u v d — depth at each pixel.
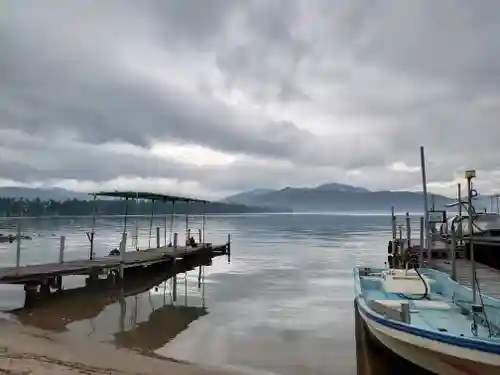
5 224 98.56
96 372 9.02
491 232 24.19
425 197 23.22
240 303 18.06
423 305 11.06
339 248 42.97
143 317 15.61
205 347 12.09
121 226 87.56
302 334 13.48
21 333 12.67
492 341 7.27
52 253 36.44
